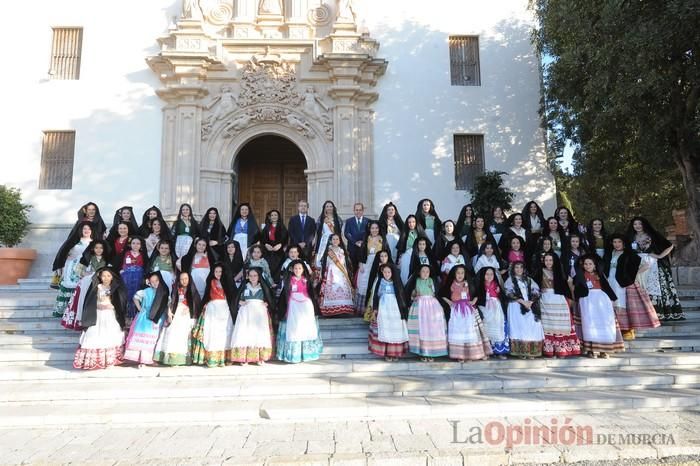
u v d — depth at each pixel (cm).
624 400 544
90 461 421
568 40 965
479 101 1212
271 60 1167
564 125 1116
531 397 559
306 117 1173
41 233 1102
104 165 1134
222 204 1141
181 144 1125
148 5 1193
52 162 1141
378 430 491
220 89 1167
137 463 417
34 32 1164
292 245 756
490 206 1020
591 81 829
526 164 1192
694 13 629
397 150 1184
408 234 787
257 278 651
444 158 1186
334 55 1139
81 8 1178
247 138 1171
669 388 589
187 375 609
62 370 601
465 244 810
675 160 915
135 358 610
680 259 1155
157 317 620
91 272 695
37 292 912
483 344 642
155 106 1156
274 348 663
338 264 761
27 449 448
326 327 745
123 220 813
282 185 1409
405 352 662
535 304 654
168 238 752
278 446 450
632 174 1184
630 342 697
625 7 714
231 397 565
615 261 730
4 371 595
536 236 775
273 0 1217
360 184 1159
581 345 674
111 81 1159
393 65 1213
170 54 1105
